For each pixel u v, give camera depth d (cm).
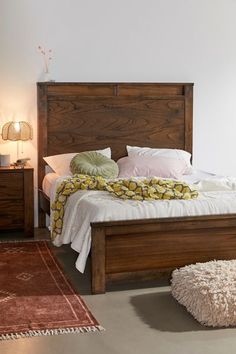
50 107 524
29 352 252
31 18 516
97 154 492
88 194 380
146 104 550
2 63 513
